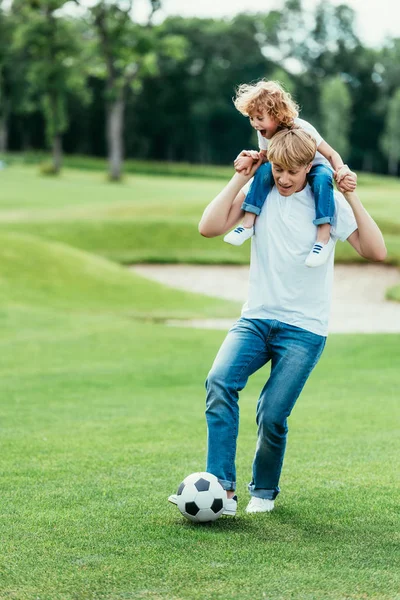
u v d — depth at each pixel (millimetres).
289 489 6414
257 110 5430
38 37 77188
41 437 8750
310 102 128625
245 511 5828
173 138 131875
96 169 96375
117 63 76250
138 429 9266
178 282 34406
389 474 6926
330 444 8297
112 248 39281
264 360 5715
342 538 5090
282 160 5215
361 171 135000
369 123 132500
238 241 5539
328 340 18562
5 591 4156
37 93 104812
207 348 17734
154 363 15664
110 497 6141
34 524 5391
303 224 5496
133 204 50156
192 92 126375
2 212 48281
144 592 4129
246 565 4543
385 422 9641
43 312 22141
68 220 42625
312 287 5574
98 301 25953
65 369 14789
